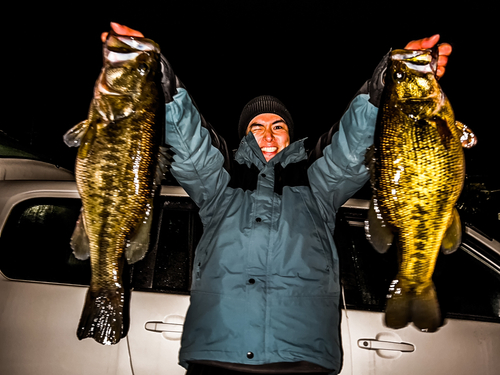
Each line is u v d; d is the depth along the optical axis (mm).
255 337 1698
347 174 2055
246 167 2156
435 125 1890
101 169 1859
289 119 2820
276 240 1837
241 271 1794
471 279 2764
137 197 1904
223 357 1688
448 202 1898
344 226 2852
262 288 1759
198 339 1740
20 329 2463
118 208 1891
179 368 2389
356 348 2471
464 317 2623
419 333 2523
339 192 2104
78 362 2408
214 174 2066
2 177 3170
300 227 1883
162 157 1962
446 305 2668
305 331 1717
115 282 1915
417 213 1906
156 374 2383
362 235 2840
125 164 1863
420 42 1935
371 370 2438
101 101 1840
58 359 2412
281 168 2121
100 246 1907
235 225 1883
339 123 2064
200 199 2131
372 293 2646
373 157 1956
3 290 2543
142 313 2490
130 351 2420
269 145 2578
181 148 1986
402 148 1894
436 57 1881
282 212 1904
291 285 1771
